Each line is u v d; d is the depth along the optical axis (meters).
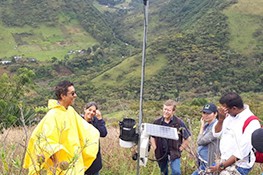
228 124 3.67
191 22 110.06
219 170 3.60
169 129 3.68
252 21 87.69
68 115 3.56
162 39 79.12
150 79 70.69
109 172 5.75
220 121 4.05
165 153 4.93
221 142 3.71
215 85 68.50
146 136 3.61
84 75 85.00
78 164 3.41
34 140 3.22
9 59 103.88
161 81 70.38
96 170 4.29
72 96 3.59
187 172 5.47
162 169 5.18
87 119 4.35
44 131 3.29
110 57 108.44
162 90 67.31
